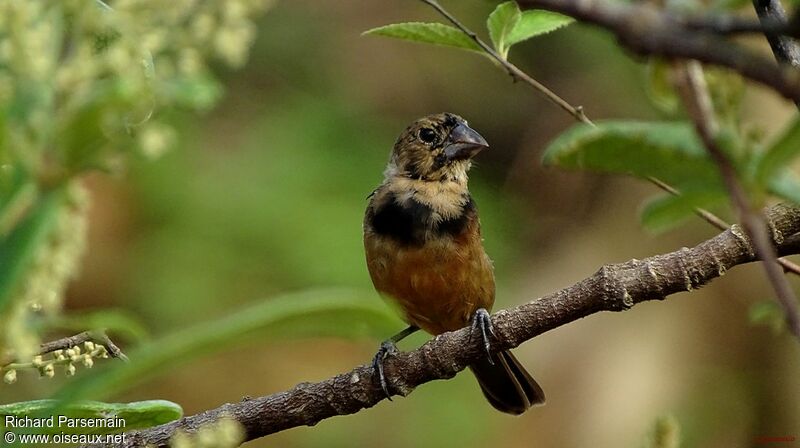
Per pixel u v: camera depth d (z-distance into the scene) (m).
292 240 16.66
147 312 16.11
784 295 3.37
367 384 7.16
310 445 15.77
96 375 3.41
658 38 2.53
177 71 3.18
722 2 5.94
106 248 16.39
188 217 16.80
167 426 6.63
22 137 3.04
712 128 3.62
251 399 7.04
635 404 16.17
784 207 6.21
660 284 6.50
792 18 2.57
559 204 18.88
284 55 19.42
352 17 20.08
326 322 4.01
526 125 19.47
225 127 18.33
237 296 16.20
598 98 18.98
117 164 3.11
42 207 3.04
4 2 2.98
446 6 19.58
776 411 16.52
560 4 2.59
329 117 18.70
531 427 16.06
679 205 4.64
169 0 3.15
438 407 16.02
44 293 3.16
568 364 16.66
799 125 3.54
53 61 3.09
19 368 4.66
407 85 19.55
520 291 17.52
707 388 16.62
